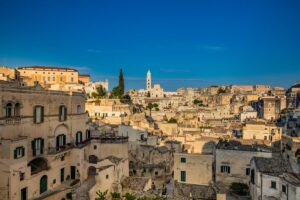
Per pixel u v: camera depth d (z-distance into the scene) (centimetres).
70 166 5881
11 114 4666
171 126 11444
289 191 4331
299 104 14712
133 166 6919
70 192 5338
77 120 6406
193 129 11331
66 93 6031
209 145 8175
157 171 6806
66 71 15112
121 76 18312
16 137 4700
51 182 5334
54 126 5662
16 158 4428
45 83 12988
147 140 8106
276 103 16075
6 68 9981
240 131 10462
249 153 6259
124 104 14575
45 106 5422
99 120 10950
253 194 5488
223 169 6431
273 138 9244
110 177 5497
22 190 4622
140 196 5241
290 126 7719
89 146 6303
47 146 5472
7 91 4544
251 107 17962
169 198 5141
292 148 5488
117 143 6288
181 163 6506
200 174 6391
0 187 4319
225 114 17900
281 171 5012
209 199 5416
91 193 4900
